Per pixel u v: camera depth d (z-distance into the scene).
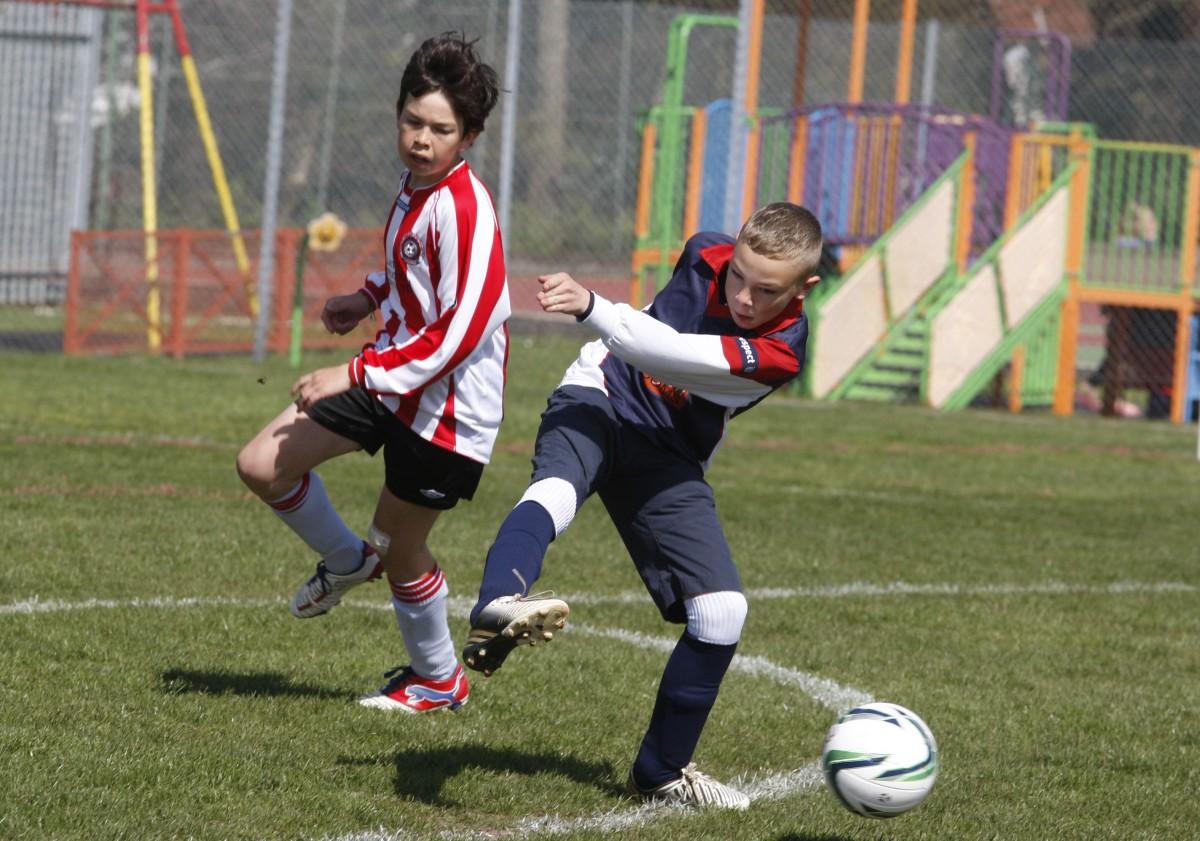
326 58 94.44
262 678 17.02
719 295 13.58
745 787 14.48
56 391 46.19
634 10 90.38
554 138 88.25
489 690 17.42
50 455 33.53
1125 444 50.06
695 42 98.69
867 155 61.94
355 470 34.59
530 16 92.62
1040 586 26.09
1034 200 64.75
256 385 50.88
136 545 24.05
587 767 14.83
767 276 12.89
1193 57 110.75
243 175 90.69
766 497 34.62
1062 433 52.38
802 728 16.73
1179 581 27.31
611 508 13.87
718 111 65.88
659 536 13.45
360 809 12.90
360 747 14.75
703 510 13.48
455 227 13.91
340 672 17.59
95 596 20.55
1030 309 60.72
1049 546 30.28
